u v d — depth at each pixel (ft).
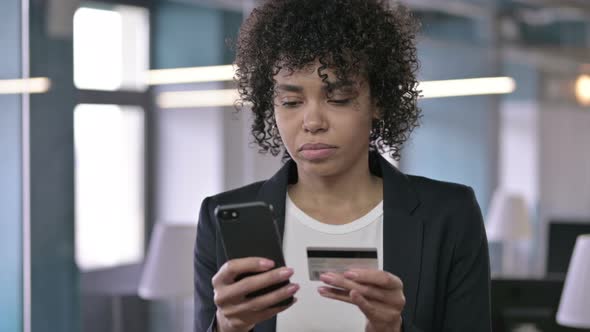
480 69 27.04
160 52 15.43
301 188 5.61
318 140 5.10
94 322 13.92
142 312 15.08
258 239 4.78
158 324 15.20
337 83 5.04
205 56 16.26
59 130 12.87
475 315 5.42
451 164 26.27
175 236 15.10
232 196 5.72
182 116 15.87
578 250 11.97
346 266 4.93
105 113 14.16
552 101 29.45
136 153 15.02
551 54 29.17
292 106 5.19
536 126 29.04
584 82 30.07
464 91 26.45
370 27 5.28
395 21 5.55
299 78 5.08
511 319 12.00
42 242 12.51
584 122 30.50
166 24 15.53
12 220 12.06
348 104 5.13
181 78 15.85
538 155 29.32
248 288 4.61
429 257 5.35
